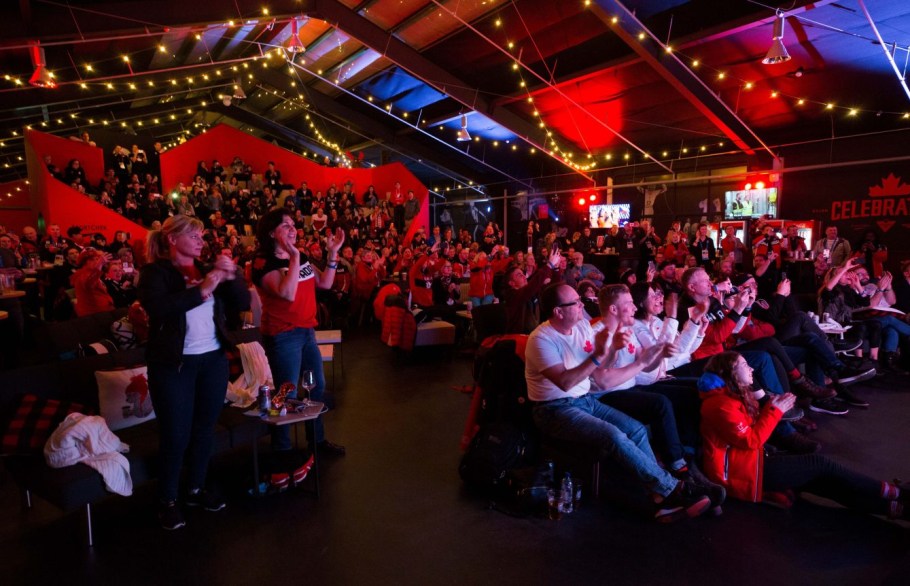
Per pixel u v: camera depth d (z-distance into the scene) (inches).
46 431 116.7
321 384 146.3
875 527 113.6
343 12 456.8
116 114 723.4
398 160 834.2
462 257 430.6
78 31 344.2
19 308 262.8
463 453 155.6
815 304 238.1
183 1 372.5
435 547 109.0
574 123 587.5
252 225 619.5
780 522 116.2
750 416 121.6
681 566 101.4
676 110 507.2
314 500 128.8
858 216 469.4
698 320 152.6
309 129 870.4
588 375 114.2
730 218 559.8
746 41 376.2
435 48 492.7
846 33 344.8
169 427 111.5
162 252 112.4
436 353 278.5
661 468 116.4
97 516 122.3
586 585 96.4
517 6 402.3
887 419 176.7
